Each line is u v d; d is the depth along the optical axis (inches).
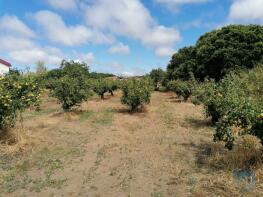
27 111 757.3
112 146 425.1
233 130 378.0
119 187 285.7
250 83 576.1
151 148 414.6
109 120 624.7
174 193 267.0
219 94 504.4
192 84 938.7
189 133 502.9
